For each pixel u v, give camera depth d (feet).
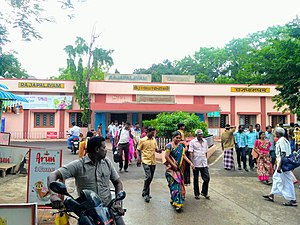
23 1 22.15
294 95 39.70
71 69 87.97
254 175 35.60
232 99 95.91
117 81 90.79
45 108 88.17
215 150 60.18
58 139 87.15
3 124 85.56
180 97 93.50
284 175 23.68
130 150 43.16
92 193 10.40
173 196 21.66
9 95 33.37
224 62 151.23
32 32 23.57
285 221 19.77
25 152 33.94
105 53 90.48
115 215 11.32
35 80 87.97
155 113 91.09
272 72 41.50
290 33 39.86
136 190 27.43
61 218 11.22
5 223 12.53
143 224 18.78
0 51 24.73
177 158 22.18
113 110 82.53
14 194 24.91
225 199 24.98
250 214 21.13
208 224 18.99
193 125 46.26
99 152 11.78
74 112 90.22
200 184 30.91
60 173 11.19
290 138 42.19
